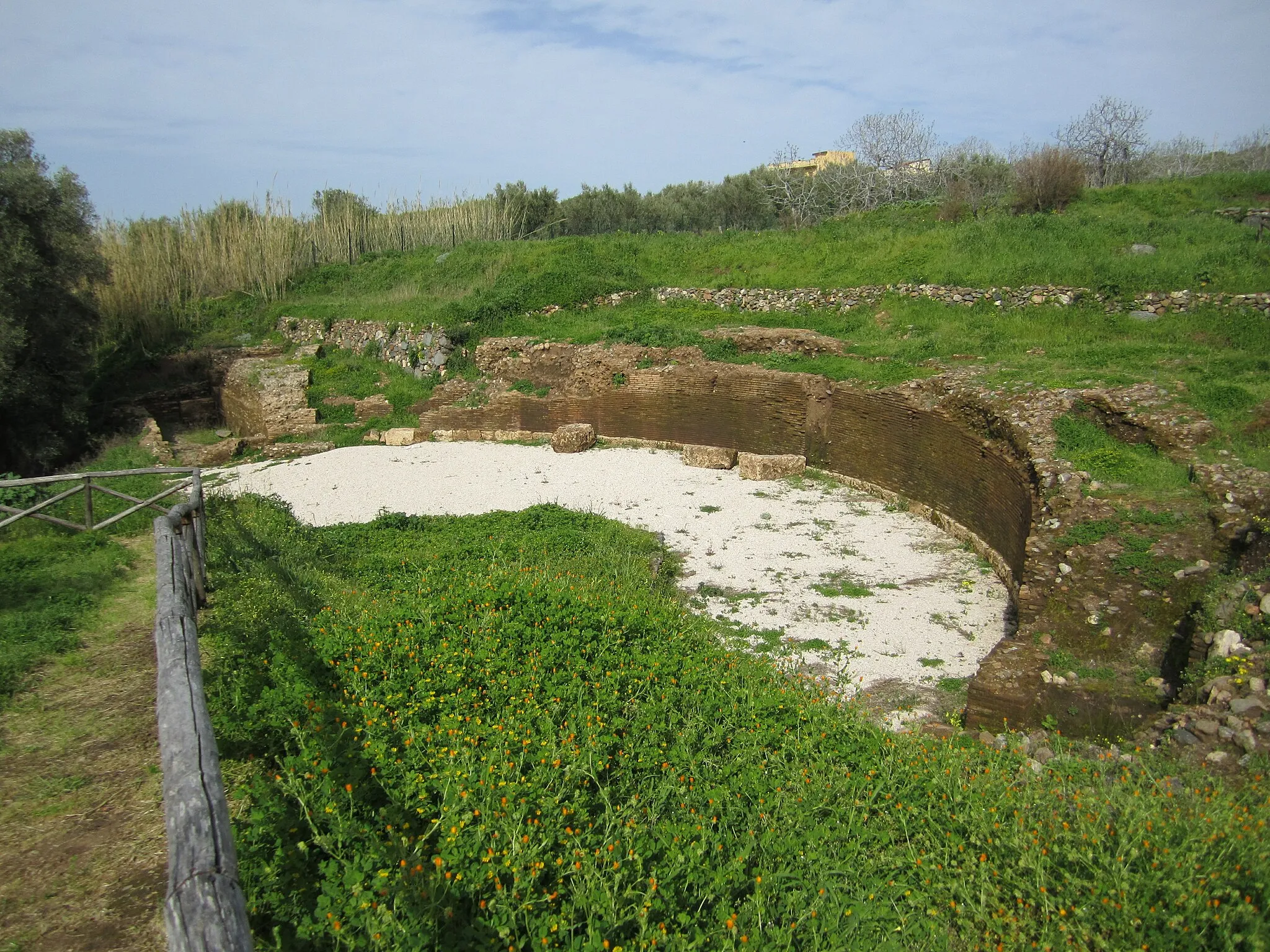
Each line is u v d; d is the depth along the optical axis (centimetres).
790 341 1797
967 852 473
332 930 363
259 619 715
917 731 696
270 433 2097
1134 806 474
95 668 667
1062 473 965
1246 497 816
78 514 1213
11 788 494
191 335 2708
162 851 438
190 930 273
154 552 1012
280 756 514
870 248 2130
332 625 709
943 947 422
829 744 597
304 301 2914
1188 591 760
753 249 2334
